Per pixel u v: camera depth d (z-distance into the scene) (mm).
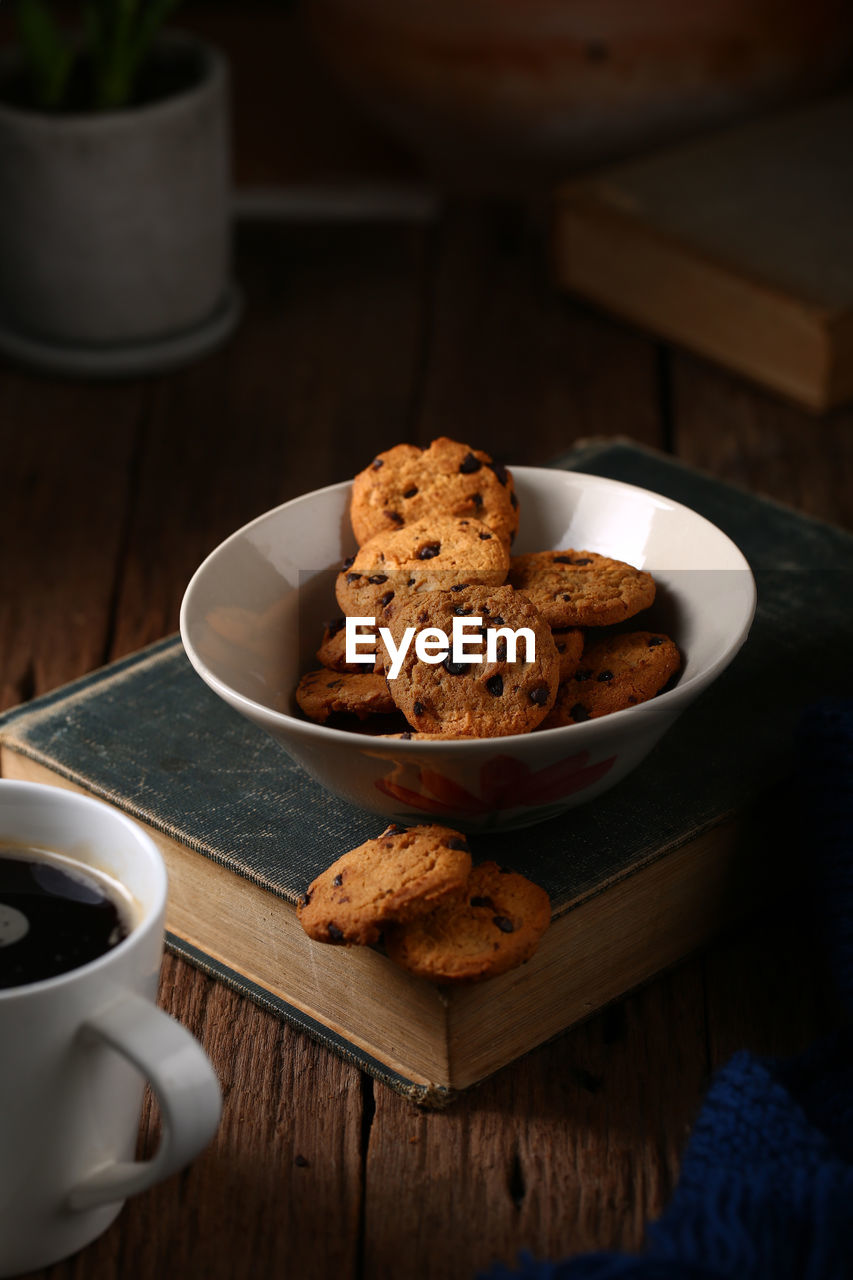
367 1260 915
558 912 950
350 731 982
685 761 1018
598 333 1514
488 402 1419
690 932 1011
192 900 1007
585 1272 856
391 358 1479
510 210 1733
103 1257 915
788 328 1373
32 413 1412
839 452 1356
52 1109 873
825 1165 884
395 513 1019
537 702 936
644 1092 964
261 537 1016
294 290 1597
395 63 1554
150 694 1072
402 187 1760
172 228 1413
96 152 1367
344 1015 975
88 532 1305
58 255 1400
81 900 910
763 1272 857
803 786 991
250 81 1893
